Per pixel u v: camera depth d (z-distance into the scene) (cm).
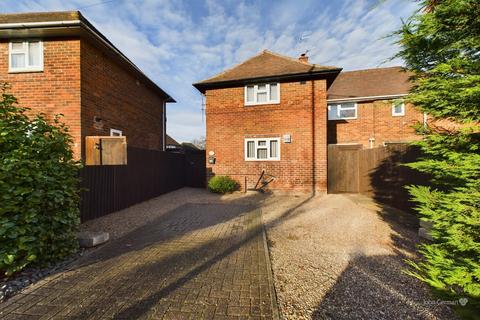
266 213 658
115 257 359
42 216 313
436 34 285
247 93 1043
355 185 1008
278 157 999
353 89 1354
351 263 340
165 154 1030
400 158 681
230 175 1040
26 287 272
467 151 270
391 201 733
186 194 997
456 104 269
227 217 613
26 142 316
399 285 279
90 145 700
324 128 966
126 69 938
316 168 970
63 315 224
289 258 360
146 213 650
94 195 587
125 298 252
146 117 1148
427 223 443
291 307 240
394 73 1417
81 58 697
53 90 694
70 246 360
